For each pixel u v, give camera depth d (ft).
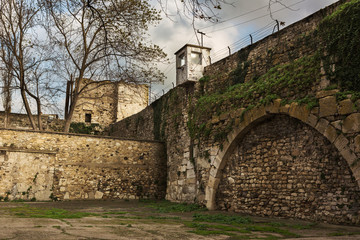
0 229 14.39
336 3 29.68
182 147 48.88
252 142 35.68
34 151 47.06
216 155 39.52
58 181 47.80
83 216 25.13
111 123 86.79
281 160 31.96
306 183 29.07
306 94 29.30
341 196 25.94
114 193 50.98
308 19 32.42
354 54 25.52
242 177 36.24
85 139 50.83
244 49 40.47
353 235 19.12
